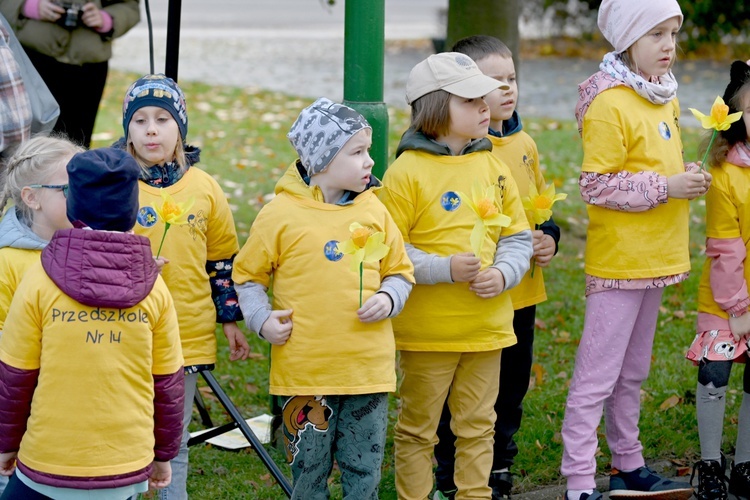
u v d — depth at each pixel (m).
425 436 4.70
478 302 4.57
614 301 4.92
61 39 6.91
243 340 4.76
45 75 7.04
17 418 3.53
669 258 4.89
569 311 8.06
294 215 4.25
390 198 4.58
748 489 5.21
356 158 4.20
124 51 22.80
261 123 15.33
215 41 25.25
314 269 4.20
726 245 4.98
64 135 5.67
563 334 7.59
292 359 4.20
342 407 4.28
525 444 5.73
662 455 5.68
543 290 5.11
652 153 4.80
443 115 4.50
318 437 4.23
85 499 3.49
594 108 4.84
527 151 5.10
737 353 5.01
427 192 4.55
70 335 3.46
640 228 4.85
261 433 5.93
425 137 4.61
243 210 10.64
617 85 4.82
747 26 21.47
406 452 4.71
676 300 8.23
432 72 4.53
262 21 30.06
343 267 4.20
